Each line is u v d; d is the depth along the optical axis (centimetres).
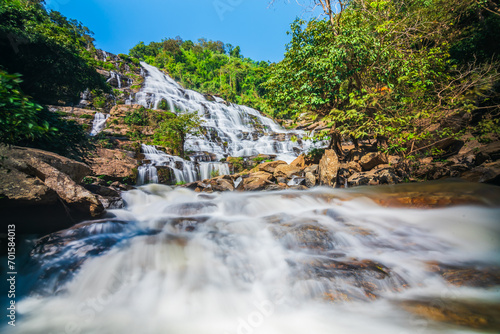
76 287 404
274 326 311
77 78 1297
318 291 354
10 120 379
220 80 6419
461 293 334
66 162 659
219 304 357
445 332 269
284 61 1068
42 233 575
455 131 1012
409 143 971
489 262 412
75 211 614
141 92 2791
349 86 1077
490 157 822
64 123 865
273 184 1032
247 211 724
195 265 439
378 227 539
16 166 523
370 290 351
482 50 1194
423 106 953
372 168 1019
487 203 553
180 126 1546
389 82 938
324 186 977
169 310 354
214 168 1468
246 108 3359
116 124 1795
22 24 994
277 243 498
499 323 276
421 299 332
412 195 629
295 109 1088
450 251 450
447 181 772
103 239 527
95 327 326
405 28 997
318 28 1000
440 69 1007
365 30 900
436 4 1166
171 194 1003
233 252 473
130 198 905
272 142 2133
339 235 500
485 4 1280
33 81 1182
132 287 396
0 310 366
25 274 442
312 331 298
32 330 324
